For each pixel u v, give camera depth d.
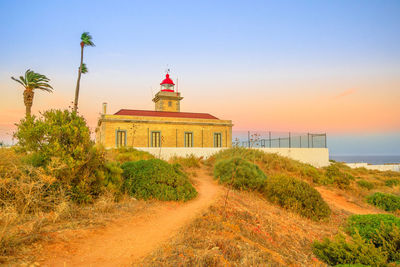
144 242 5.61
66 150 8.10
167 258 4.76
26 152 8.41
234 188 13.70
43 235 4.97
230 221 7.73
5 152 8.12
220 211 8.45
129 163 11.62
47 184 7.08
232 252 5.49
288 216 10.55
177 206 9.27
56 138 8.16
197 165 20.95
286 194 12.28
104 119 34.00
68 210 6.44
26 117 8.46
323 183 19.44
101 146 9.98
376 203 15.68
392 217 8.86
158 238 5.92
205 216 7.57
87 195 7.88
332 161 44.38
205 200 10.52
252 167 15.56
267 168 20.77
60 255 4.43
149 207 8.55
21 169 7.28
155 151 26.89
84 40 33.62
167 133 37.06
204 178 16.53
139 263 4.54
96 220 6.39
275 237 7.86
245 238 6.72
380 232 7.72
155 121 36.28
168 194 9.86
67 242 4.94
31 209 6.16
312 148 35.31
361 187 21.09
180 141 37.69
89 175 8.54
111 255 4.79
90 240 5.26
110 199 8.01
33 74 29.72
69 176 7.75
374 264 5.98
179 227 6.80
